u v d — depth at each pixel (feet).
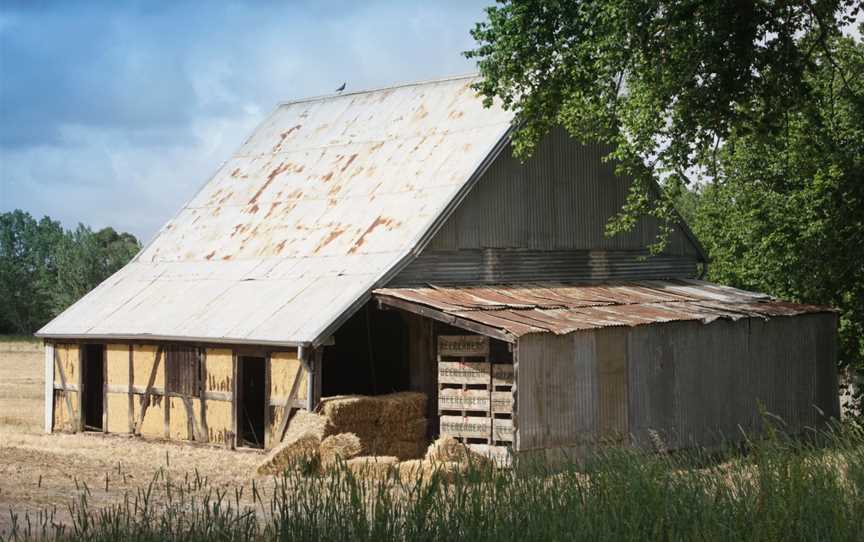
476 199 94.32
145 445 90.27
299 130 118.11
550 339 77.05
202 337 88.48
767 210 109.40
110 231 383.86
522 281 98.12
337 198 102.68
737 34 81.41
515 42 86.48
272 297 91.04
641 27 80.43
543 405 75.97
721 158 108.06
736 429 93.71
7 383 159.12
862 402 106.83
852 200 93.09
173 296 99.96
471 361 80.94
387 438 79.20
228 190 114.73
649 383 85.15
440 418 81.71
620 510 34.04
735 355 94.22
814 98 90.02
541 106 89.15
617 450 40.34
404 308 81.87
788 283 111.04
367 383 105.70
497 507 34.32
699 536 32.60
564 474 37.96
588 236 104.37
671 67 81.61
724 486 36.32
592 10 83.20
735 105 85.30
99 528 35.40
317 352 81.20
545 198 100.53
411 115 108.58
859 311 102.63
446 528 33.12
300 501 35.09
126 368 97.04
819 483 36.94
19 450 75.87
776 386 98.73
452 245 92.17
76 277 306.76
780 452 39.22
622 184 108.06
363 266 89.66
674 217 93.35
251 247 103.04
